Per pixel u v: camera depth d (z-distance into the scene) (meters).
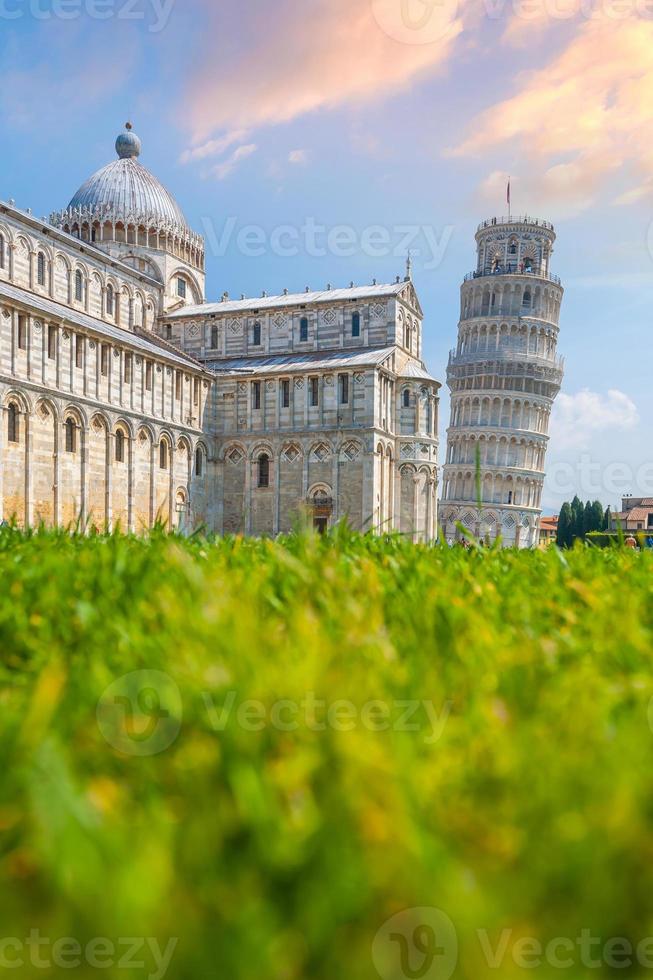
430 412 85.75
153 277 95.88
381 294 85.81
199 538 8.71
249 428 83.62
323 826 1.86
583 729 2.44
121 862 1.69
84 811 1.84
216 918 1.69
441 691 2.83
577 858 1.72
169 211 99.06
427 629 3.75
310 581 4.68
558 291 156.25
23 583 4.85
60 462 62.59
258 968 1.54
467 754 2.38
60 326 62.88
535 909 1.69
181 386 79.44
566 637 3.81
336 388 79.88
